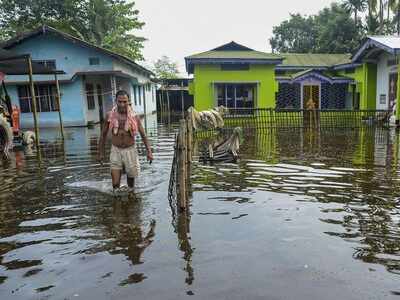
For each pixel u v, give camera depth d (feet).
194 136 46.26
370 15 119.24
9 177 26.89
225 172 26.48
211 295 10.71
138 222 16.58
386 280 11.48
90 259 13.21
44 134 59.36
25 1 114.62
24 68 51.78
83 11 120.67
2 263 13.14
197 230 15.51
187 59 72.84
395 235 14.80
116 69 77.87
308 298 10.52
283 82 89.92
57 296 10.93
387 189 21.34
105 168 29.04
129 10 127.13
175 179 22.27
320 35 136.87
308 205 18.58
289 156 33.30
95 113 82.23
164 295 10.78
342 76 93.25
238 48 81.30
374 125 59.41
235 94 76.95
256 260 12.78
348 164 29.14
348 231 15.23
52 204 19.72
